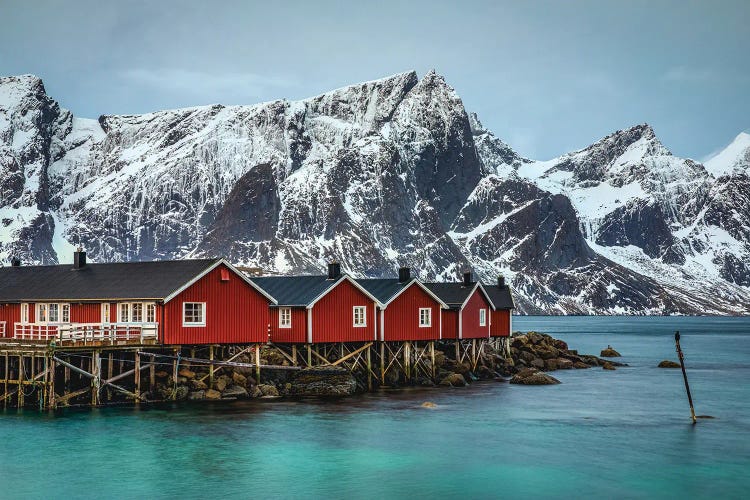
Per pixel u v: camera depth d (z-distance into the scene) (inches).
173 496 1680.6
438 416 2566.4
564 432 2337.6
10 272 3093.0
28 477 1803.6
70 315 2765.7
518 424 2450.8
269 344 2930.6
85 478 1796.3
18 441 2108.8
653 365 4704.7
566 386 3435.0
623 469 1915.6
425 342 3521.2
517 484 1784.0
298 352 3075.8
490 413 2642.7
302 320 2982.3
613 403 2903.5
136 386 2591.0
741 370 4372.5
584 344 7455.7
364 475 1840.6
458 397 3011.8
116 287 2728.8
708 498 1699.1
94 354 2522.1
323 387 2947.8
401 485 1766.7
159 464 1907.0
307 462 1945.1
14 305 2888.8
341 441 2169.0
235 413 2516.0
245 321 2812.5
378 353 3348.9
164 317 2596.0
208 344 2709.2
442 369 3508.9
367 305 3179.1
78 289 2785.4
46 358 2429.9
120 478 1796.3
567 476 1850.4
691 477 1849.2
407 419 2488.9
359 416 2527.1
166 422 2353.6
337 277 3088.1
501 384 3464.6
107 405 2568.9
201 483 1766.7
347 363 3186.5
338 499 1668.3
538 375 3494.1
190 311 2664.9
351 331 3112.7
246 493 1700.3
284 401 2778.1
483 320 3814.0
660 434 2320.4
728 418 2600.9
